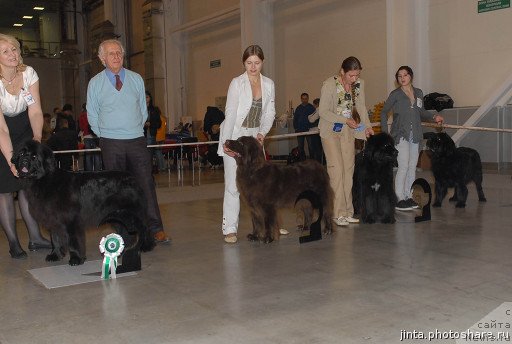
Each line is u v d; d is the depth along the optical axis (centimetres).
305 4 1579
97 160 1259
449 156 680
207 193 961
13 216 496
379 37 1356
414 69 1254
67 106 1415
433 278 384
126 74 517
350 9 1433
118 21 2495
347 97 582
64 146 1045
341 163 591
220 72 1989
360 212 618
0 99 478
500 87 1077
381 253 464
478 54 1153
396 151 585
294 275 404
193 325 306
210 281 395
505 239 501
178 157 1428
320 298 347
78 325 313
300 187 523
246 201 509
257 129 533
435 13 1228
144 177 524
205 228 616
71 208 445
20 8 2862
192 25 2059
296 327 298
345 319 308
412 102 662
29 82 500
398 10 1257
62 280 411
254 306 336
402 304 331
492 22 1123
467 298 338
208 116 1528
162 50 2209
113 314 330
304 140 1422
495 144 1061
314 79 1580
